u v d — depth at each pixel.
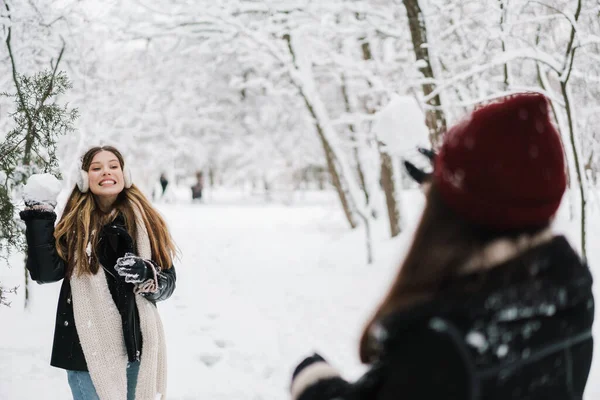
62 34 7.89
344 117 10.45
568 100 5.88
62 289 2.83
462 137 0.97
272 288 8.21
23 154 4.89
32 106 4.79
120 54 10.77
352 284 8.43
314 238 14.06
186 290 7.71
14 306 5.90
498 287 0.91
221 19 9.64
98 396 2.76
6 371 4.21
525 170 0.91
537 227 0.97
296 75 10.41
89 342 2.72
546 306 0.93
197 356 5.04
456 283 0.93
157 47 12.15
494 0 6.90
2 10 6.45
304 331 6.11
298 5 9.20
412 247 1.01
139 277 2.71
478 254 0.94
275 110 21.56
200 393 4.27
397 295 0.98
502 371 0.89
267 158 26.97
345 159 10.21
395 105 1.77
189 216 21.34
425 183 1.62
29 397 3.82
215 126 24.11
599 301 5.64
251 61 12.05
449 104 6.96
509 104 0.98
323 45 9.66
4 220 4.43
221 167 31.66
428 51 7.20
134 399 2.92
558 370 0.97
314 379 1.10
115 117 11.02
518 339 0.91
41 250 2.67
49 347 4.82
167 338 5.52
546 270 0.96
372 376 0.96
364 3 9.09
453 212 0.97
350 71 9.71
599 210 9.49
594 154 9.57
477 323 0.88
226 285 8.28
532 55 5.97
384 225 13.41
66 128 4.89
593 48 7.97
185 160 30.73
